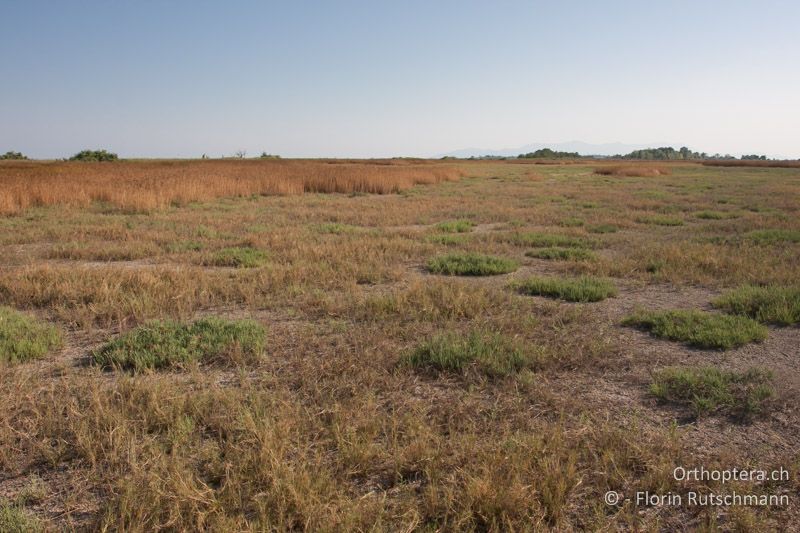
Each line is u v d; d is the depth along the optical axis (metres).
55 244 11.30
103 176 25.34
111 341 5.18
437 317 6.16
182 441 3.42
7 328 5.44
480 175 46.88
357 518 2.73
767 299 6.52
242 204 20.30
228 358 4.86
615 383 4.50
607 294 7.34
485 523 2.76
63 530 2.71
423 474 3.19
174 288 7.15
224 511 2.77
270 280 7.74
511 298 6.94
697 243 11.42
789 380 4.52
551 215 17.20
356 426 3.61
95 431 3.53
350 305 6.57
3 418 3.69
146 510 2.77
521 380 4.39
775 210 18.77
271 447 3.27
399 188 28.67
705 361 4.95
